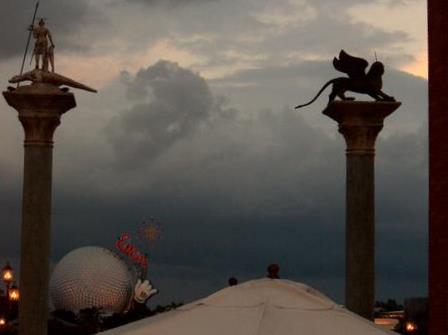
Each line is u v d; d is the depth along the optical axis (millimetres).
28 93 52750
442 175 28703
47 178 53438
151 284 157375
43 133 53344
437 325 28781
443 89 28719
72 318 155500
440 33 28875
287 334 20250
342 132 56000
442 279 28547
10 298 103562
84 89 54000
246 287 22031
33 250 53219
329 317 21062
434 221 29109
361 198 55406
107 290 155375
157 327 20797
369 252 55562
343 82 55844
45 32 53938
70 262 157250
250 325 20609
